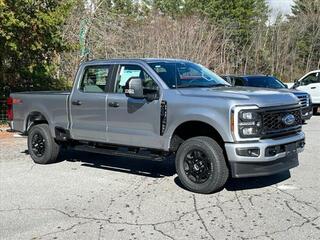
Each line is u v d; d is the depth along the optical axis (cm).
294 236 483
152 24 3238
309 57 4734
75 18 2236
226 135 608
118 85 753
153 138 694
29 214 572
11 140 1177
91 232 507
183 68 743
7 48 1391
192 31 3186
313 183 698
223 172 628
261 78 1689
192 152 652
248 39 4400
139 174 779
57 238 491
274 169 624
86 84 802
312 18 4784
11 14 1290
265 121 613
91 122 783
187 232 502
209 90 666
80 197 644
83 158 923
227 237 484
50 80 1780
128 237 491
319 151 973
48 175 781
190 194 648
